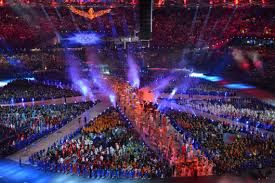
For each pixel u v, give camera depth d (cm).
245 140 4247
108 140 4350
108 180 3603
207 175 3647
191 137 4431
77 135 4819
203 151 4044
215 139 4294
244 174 3641
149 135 4631
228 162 3741
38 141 4728
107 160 3784
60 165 3834
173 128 4959
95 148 4078
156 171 3631
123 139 4381
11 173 3822
